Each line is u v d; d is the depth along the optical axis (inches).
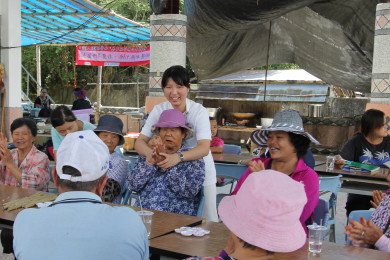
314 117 445.7
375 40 266.1
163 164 122.6
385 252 92.7
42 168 158.1
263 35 403.2
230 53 410.6
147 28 486.6
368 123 182.5
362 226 99.1
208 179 149.3
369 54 323.3
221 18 309.3
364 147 187.2
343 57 383.9
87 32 535.8
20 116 336.2
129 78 834.2
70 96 892.0
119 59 580.7
